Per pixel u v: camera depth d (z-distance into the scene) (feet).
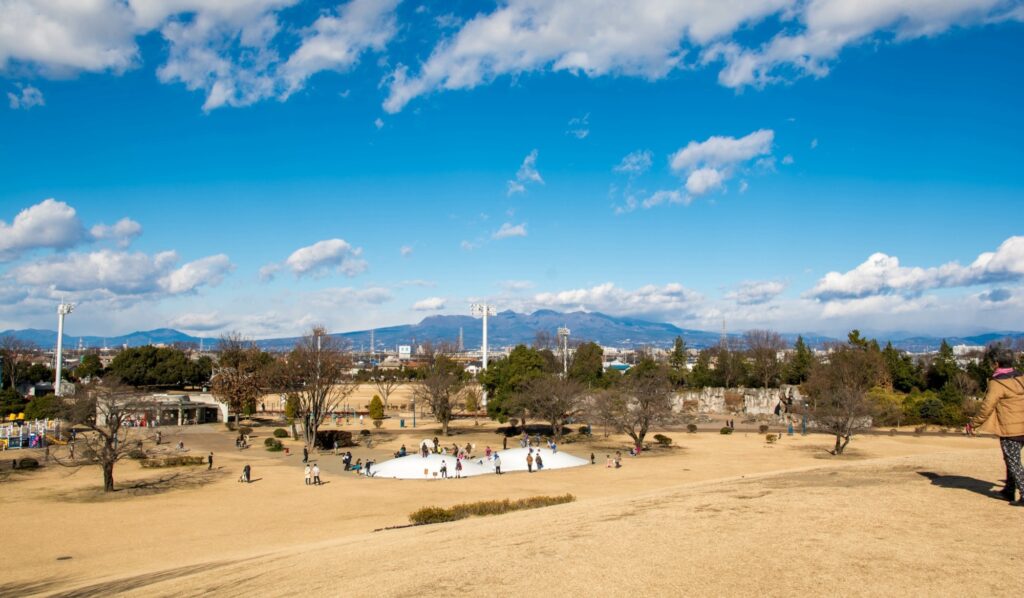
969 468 66.18
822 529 43.55
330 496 152.46
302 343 385.09
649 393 255.50
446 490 159.22
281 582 48.24
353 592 40.37
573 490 155.33
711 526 47.98
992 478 57.67
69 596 59.67
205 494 156.76
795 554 38.09
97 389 204.13
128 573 78.07
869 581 32.50
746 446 258.16
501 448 263.70
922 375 380.37
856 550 37.88
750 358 503.61
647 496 78.74
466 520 87.15
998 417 45.68
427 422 379.96
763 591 32.30
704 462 211.61
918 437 280.72
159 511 136.05
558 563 41.24
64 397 304.71
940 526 41.60
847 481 64.69
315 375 270.67
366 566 49.55
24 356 477.36
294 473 193.36
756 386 444.55
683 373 454.40
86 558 96.73
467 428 345.92
